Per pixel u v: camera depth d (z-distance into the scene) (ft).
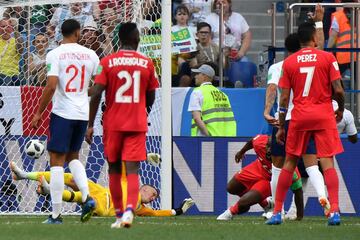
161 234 94.32
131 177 99.76
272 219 112.27
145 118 101.14
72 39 112.47
